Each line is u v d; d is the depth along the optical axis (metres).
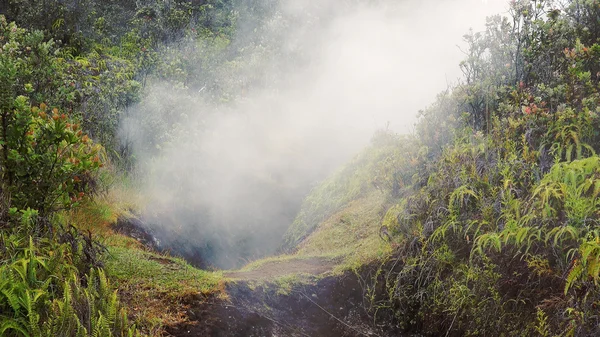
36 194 4.38
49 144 4.48
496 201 4.20
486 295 3.96
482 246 4.16
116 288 4.28
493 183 4.46
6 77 4.29
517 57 5.38
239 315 4.39
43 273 3.80
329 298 4.83
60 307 3.42
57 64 7.52
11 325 3.31
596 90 4.54
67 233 4.16
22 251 3.87
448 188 4.70
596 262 3.19
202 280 4.66
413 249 4.68
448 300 4.19
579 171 3.81
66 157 4.62
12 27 7.08
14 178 4.37
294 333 4.47
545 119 4.52
